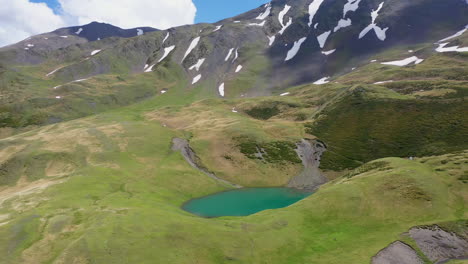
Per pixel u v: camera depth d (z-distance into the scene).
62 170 84.06
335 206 50.16
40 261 38.09
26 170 82.94
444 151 79.94
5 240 42.34
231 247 40.31
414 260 37.84
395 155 90.12
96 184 72.69
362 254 39.06
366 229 44.72
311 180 91.94
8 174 81.50
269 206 72.94
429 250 39.31
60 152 91.31
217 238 41.88
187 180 87.19
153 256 37.66
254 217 52.22
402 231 43.03
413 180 51.81
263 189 87.69
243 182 92.06
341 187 55.06
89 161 88.69
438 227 42.56
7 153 92.69
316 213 49.47
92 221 47.16
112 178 79.19
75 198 60.97
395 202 48.72
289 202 75.88
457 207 46.12
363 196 51.16
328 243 42.28
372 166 65.88
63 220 48.16
